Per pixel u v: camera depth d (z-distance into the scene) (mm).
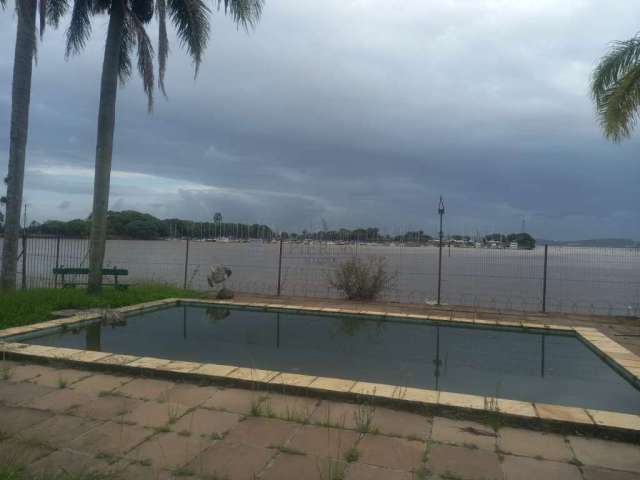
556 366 6504
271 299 12039
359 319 9875
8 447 3393
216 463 3213
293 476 3053
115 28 10820
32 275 13367
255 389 4797
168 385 4926
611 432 3797
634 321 9586
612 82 9367
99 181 10727
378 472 3152
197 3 10992
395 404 4348
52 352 5809
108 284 12586
